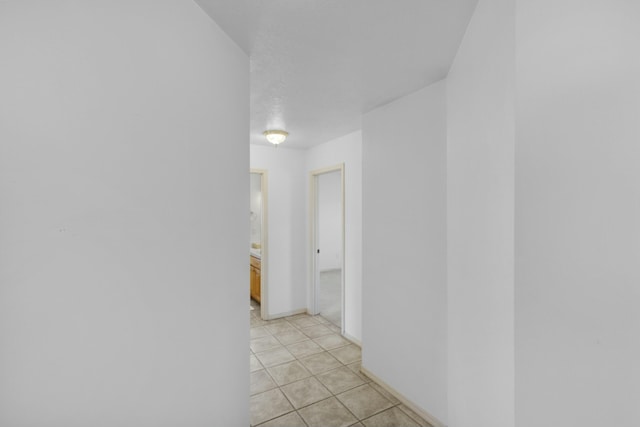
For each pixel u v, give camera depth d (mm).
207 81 1188
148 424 879
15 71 596
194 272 1084
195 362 1092
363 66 1757
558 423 828
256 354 3012
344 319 3445
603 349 772
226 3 1160
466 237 1440
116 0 798
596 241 774
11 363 579
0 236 566
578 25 790
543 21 835
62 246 662
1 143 572
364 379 2555
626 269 747
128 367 815
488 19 1108
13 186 586
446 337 1877
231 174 1362
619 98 747
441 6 1243
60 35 670
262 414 2119
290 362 2848
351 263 3318
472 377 1362
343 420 2059
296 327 3736
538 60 841
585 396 795
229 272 1334
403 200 2213
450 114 1752
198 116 1118
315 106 2449
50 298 639
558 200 818
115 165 782
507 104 939
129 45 831
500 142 1010
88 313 713
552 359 832
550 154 828
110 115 772
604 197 765
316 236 4262
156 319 910
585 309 789
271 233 4027
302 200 4258
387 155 2365
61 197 662
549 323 835
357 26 1362
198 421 1107
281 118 2768
